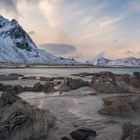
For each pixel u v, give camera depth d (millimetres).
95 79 39562
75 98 27875
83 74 80250
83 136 13320
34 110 15148
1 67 180000
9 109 15930
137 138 11234
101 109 20016
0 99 18203
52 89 36281
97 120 17188
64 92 34031
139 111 19516
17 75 72688
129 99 20969
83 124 16109
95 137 13484
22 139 13039
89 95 30438
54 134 13914
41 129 13820
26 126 13617
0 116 14836
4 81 55375
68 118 17734
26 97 29250
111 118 17797
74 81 38844
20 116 14188
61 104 23766
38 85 37219
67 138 13039
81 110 20703
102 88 34375
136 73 41281
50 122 15023
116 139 13125
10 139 12867
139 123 16312
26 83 49938
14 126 13445
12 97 19016
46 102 25078
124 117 18016
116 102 20172
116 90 32938
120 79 39219
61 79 59594
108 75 40750
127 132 12562
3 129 13195
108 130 14734
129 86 36031
